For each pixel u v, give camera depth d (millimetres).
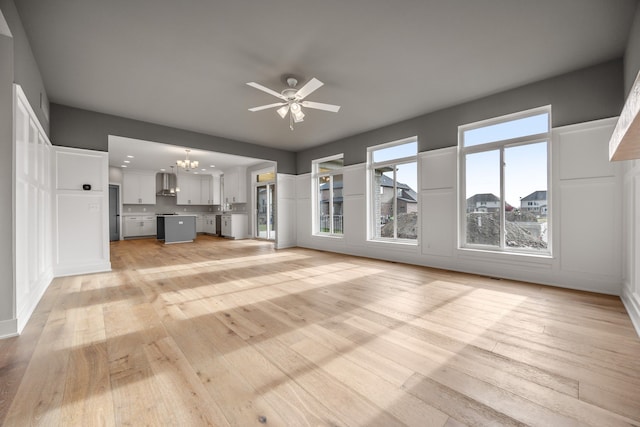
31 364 1697
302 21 2387
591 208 3111
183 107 4215
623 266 2908
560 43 2723
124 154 7285
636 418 1236
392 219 5328
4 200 2096
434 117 4477
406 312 2543
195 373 1609
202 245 7723
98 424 1218
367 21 2393
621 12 2301
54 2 2123
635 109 746
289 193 7250
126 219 9516
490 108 3867
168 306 2742
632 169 2578
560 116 3320
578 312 2512
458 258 4219
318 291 3225
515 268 3666
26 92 2502
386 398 1388
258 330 2188
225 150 6020
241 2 2156
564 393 1414
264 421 1236
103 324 2307
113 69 3119
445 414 1273
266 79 3379
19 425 1208
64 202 3943
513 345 1918
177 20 2352
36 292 2809
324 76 3328
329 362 1724
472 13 2305
